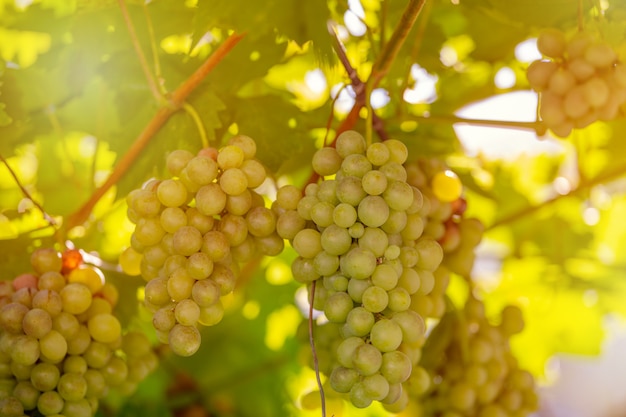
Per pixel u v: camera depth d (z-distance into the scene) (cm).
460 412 109
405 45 113
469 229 107
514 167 132
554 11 106
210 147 101
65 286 98
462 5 109
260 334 133
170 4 110
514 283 133
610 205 131
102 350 99
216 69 109
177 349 90
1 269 107
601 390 284
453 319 109
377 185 90
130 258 99
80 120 118
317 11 101
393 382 88
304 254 92
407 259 92
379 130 108
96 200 106
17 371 96
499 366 110
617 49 97
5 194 122
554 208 130
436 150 118
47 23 114
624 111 100
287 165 116
